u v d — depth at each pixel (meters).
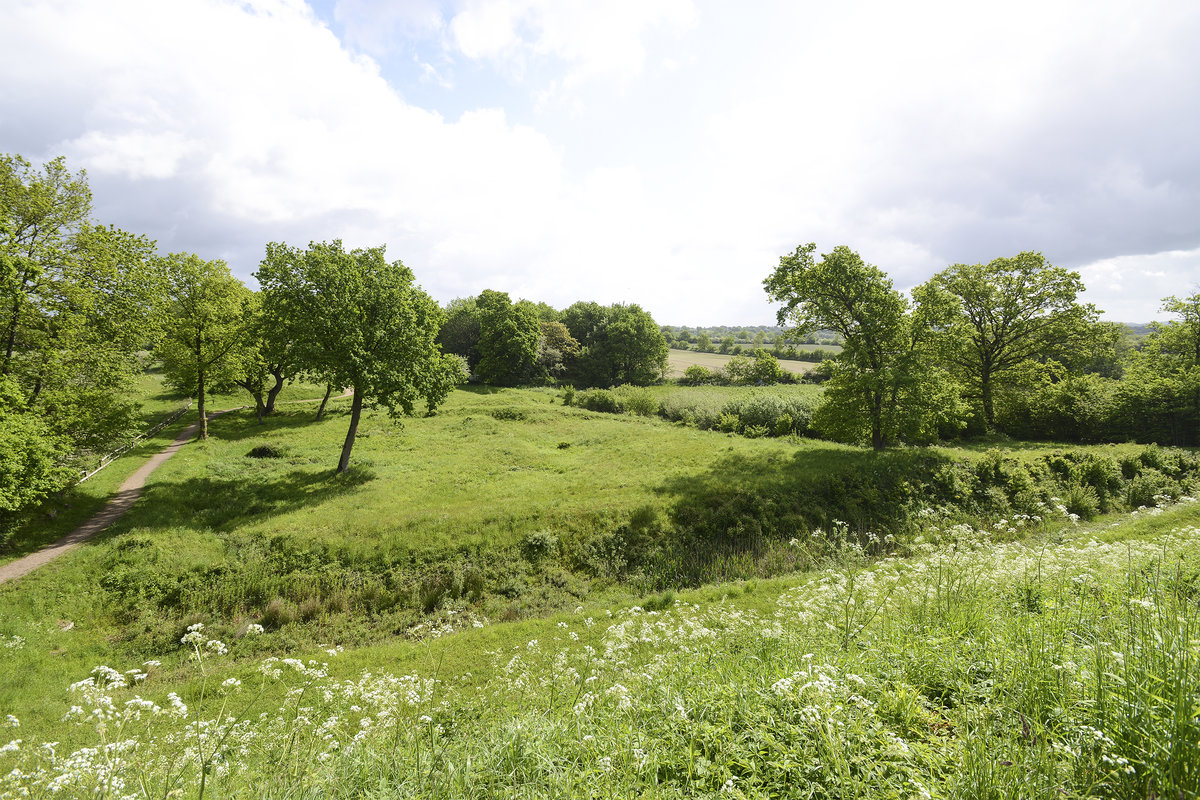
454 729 5.09
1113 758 2.79
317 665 11.94
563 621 13.62
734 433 38.84
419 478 27.38
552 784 3.58
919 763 3.33
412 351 28.75
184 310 32.22
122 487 25.19
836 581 9.85
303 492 24.97
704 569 18.73
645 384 76.06
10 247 20.50
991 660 4.57
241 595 16.59
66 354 21.62
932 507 22.91
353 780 4.07
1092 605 5.34
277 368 44.00
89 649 13.84
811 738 3.62
